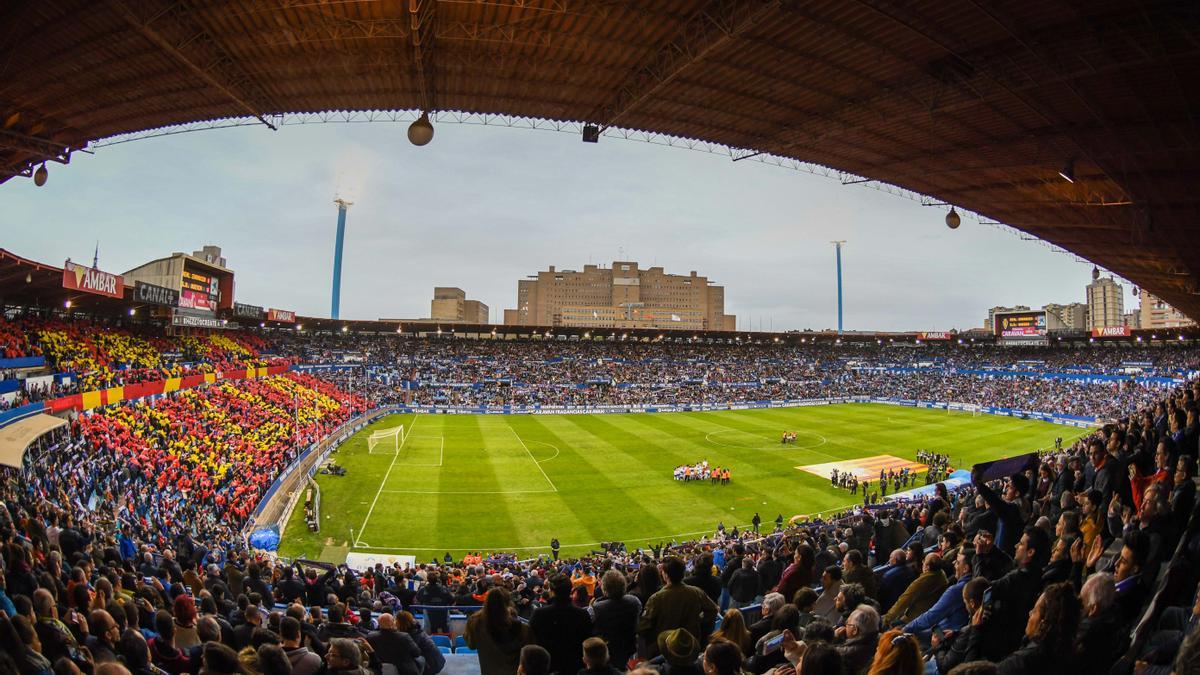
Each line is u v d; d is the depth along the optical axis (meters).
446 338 102.06
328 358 83.94
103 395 35.47
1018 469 11.98
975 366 110.06
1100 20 18.84
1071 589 4.59
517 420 72.88
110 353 45.12
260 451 39.47
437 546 30.69
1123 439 13.05
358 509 35.97
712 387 96.44
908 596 7.62
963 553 7.68
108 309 52.94
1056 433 69.69
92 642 6.61
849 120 28.50
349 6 19.27
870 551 17.19
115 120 27.95
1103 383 92.81
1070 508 10.29
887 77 23.95
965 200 40.00
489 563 24.92
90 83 23.94
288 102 26.98
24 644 4.93
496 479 43.56
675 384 96.88
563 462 49.47
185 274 61.03
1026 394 91.38
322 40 21.31
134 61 22.38
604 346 107.88
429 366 90.12
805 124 29.14
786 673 5.03
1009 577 5.71
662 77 23.00
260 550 25.20
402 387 83.88
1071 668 4.40
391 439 57.12
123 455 30.28
